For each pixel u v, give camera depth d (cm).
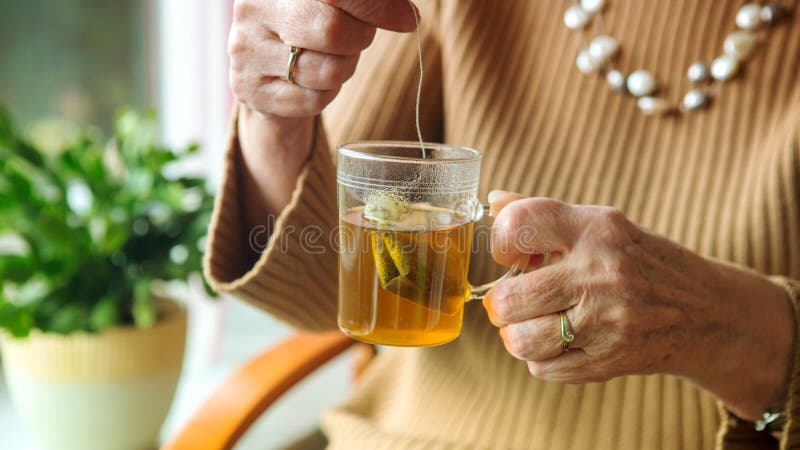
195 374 146
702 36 73
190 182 103
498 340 75
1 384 135
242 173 68
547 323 59
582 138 75
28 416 103
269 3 56
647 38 74
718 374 65
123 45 145
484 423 76
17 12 137
